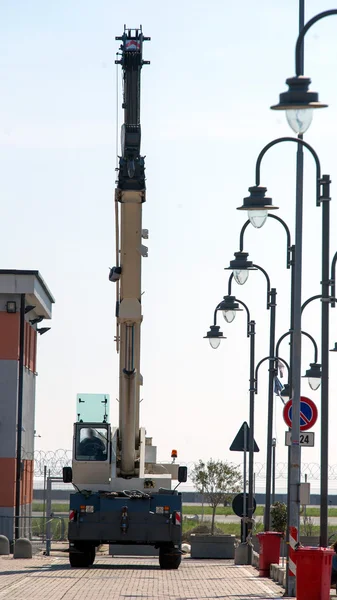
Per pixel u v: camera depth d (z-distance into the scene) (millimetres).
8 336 93625
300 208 47844
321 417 45625
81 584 49719
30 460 104438
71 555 63875
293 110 36875
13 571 59469
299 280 47219
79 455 62812
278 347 69875
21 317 93438
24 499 98875
